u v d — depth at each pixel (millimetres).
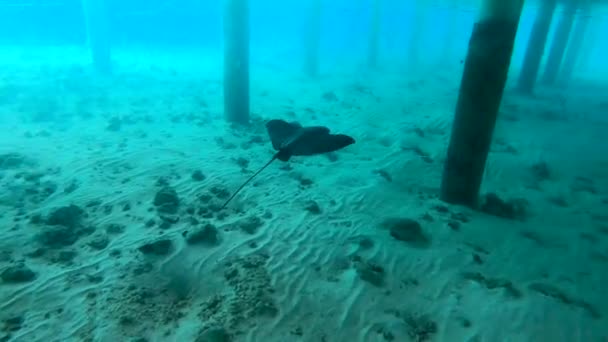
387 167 10664
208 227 6465
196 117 13906
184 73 23469
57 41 38562
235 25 12242
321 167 10289
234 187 8617
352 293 5414
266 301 5109
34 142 10461
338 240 6730
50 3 37438
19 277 5203
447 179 8398
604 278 6320
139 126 12586
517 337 4762
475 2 26953
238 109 13297
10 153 9359
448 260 6402
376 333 4762
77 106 14133
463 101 7488
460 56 43656
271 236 6691
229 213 7457
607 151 13273
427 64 33531
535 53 20250
